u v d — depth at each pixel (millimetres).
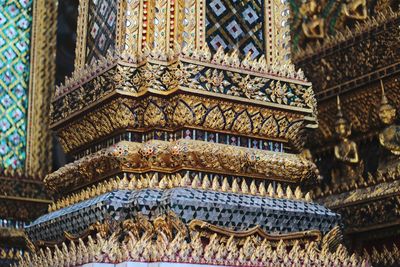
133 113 5074
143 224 4625
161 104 5027
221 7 5473
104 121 5234
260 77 5281
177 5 5250
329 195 7172
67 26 9680
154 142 4945
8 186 8320
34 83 8922
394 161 6789
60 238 5203
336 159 7527
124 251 4422
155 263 4379
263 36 5641
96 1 5926
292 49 8180
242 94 5160
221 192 4887
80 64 5949
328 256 5094
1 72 8789
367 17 7375
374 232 6727
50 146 8828
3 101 8703
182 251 4438
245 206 4820
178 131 5039
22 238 8219
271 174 5203
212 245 4586
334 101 7555
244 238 4801
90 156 5230
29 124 8758
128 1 5227
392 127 6840
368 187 6828
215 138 5105
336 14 7785
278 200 5117
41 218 5582
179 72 4930
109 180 5086
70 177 5500
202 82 5000
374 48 7137
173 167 4941
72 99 5613
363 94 7238
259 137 5293
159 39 5172
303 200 5297
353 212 6828
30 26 9109
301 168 5297
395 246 6500
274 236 4922
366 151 7223
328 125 7621
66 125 5703
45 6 9234
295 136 5457
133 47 5164
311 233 5094
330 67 7625
